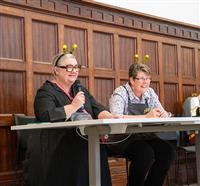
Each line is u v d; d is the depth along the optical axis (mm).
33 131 2602
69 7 3768
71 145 2297
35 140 2561
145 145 2676
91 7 3971
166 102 4762
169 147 2809
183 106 4766
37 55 3520
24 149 3188
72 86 2795
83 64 3918
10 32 3338
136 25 4418
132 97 3016
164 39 4766
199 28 5145
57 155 2330
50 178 2348
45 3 3561
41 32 3561
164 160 2793
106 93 4121
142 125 2205
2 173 3219
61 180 2291
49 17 3609
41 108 2492
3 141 3260
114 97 2965
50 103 2518
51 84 2680
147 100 3090
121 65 4281
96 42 4051
